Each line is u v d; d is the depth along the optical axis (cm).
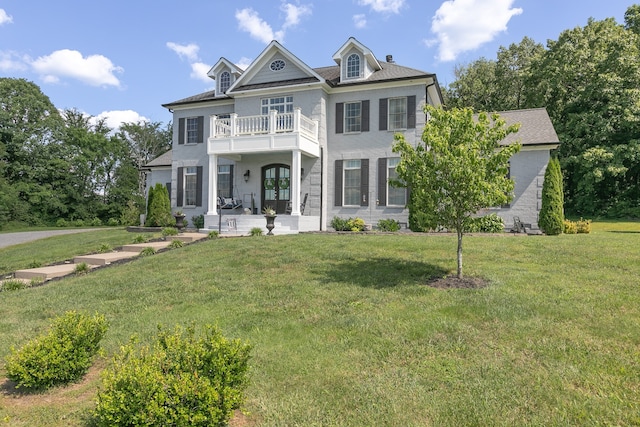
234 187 2020
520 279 736
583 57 2673
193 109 2186
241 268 947
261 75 2003
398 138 802
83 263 1122
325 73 2145
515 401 354
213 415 304
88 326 449
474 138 741
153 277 916
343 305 637
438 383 392
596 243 1077
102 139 4666
